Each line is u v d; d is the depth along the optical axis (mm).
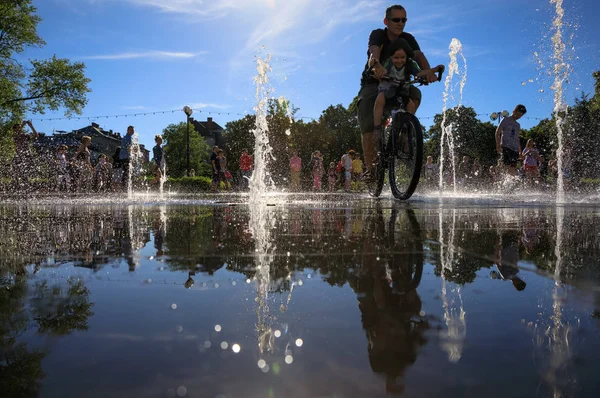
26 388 399
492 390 393
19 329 574
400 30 4414
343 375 425
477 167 16312
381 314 636
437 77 4164
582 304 688
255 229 1928
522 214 2752
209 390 396
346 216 2611
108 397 383
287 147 30562
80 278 923
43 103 26578
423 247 1359
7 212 3281
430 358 466
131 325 591
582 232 1762
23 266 1063
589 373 428
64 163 10859
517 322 594
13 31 25203
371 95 4699
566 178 10359
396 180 4828
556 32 6539
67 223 2299
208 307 683
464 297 738
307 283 856
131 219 2523
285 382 410
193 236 1688
